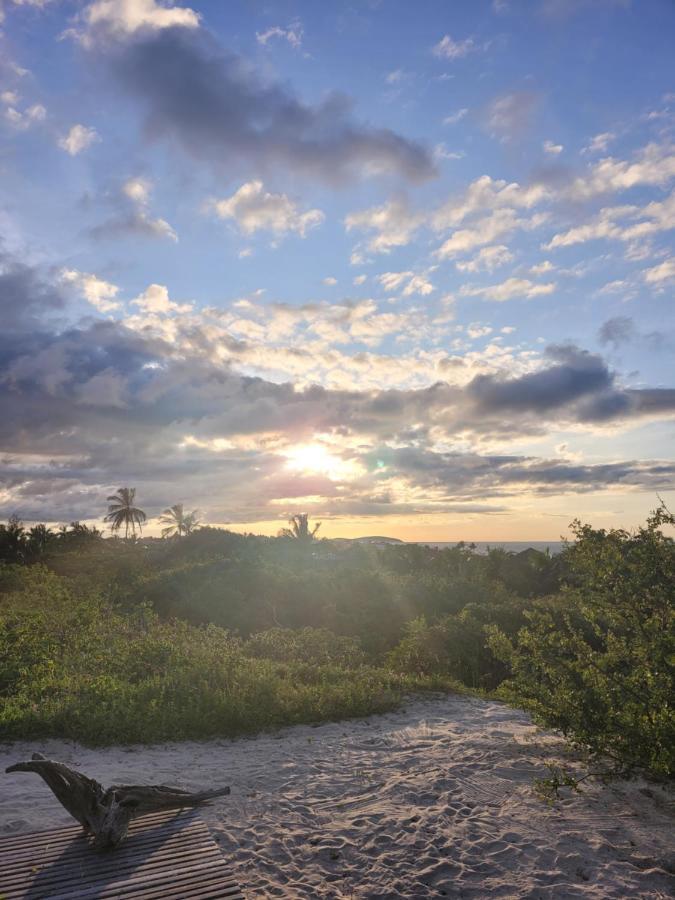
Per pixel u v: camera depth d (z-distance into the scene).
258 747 7.99
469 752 7.56
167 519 69.44
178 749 7.90
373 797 6.21
